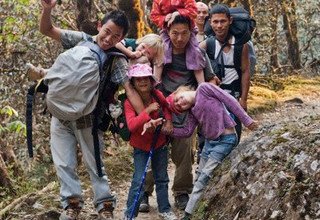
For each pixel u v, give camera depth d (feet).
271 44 55.52
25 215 16.90
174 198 16.94
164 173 15.06
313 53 68.85
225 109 14.14
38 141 27.45
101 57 13.87
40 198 17.92
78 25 23.95
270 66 55.67
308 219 10.75
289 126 12.95
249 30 16.30
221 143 14.08
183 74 15.57
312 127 12.46
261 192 11.93
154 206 17.31
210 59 16.56
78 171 21.04
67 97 13.74
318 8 64.49
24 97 30.96
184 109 14.26
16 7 28.60
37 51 31.42
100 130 14.55
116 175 21.20
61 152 14.51
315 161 11.23
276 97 39.27
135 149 14.84
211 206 13.28
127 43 15.89
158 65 15.12
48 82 13.92
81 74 13.58
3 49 31.19
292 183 11.32
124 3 25.89
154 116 14.42
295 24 58.80
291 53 59.00
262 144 12.75
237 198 12.49
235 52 16.35
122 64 14.19
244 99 16.60
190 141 15.96
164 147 14.97
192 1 15.34
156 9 15.75
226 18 16.12
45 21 14.23
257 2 55.62
